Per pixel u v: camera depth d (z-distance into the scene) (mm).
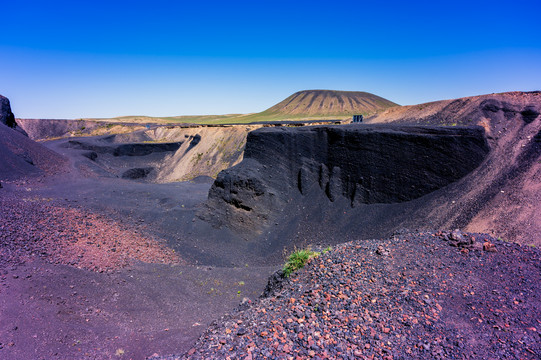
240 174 29094
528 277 7293
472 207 19359
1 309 10102
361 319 6332
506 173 20109
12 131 45406
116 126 101312
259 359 5395
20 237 16375
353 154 26469
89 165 52125
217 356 5688
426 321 6098
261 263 23578
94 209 26906
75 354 9508
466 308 6414
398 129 25172
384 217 23000
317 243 23656
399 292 7148
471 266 8117
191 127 78250
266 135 31141
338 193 26641
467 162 21906
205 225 28234
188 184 45031
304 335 5992
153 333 11891
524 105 25016
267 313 7184
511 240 15898
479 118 26359
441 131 23203
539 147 20438
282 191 29297
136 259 19031
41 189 32906
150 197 34875
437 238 10172
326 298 7199
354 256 9273
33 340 9383
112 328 11727
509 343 5273
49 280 13352
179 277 17688
